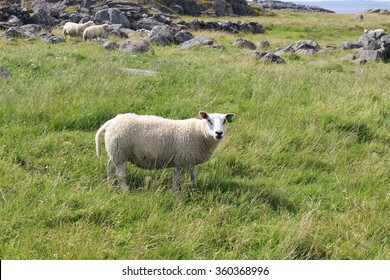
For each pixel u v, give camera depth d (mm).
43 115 11352
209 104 12922
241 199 8328
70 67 16578
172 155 8562
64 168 9180
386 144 11586
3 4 56312
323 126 11891
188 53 25078
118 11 40969
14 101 11938
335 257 6906
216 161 9742
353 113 12914
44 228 7137
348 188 9211
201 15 64125
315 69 21641
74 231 7031
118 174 8602
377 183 9352
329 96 14234
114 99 12453
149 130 8477
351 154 10727
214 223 7449
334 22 61125
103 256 6539
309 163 10227
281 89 14625
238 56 23062
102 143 10383
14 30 28953
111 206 7625
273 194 8609
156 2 59000
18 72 15633
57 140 10242
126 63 18406
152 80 14750
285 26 53844
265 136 10945
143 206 7688
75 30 31234
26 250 6469
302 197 8828
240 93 14117
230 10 69000
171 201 7965
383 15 81000
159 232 7180
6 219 7148
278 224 7547
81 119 11367
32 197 7848
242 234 7211
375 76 20250
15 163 9250
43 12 39906
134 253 6637
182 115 12242
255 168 9766
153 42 29922
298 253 6988
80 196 7914
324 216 8117
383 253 6996
